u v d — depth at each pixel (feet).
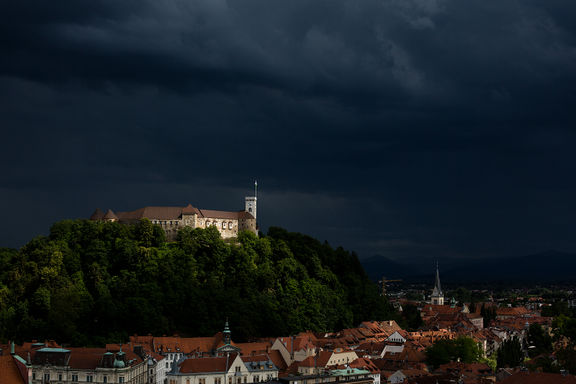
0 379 636.07
